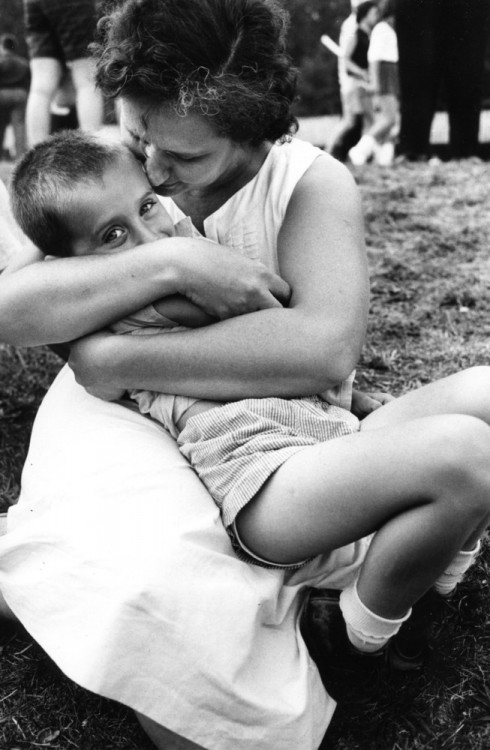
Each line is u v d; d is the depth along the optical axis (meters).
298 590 1.76
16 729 1.84
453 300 3.75
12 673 1.97
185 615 1.56
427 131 6.54
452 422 1.55
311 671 1.69
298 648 1.71
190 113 1.64
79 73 5.32
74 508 1.71
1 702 1.90
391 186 5.57
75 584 1.63
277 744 1.59
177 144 1.68
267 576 1.69
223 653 1.56
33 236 1.85
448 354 3.23
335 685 1.84
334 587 1.81
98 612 1.58
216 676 1.55
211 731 1.57
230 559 1.64
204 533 1.64
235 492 1.66
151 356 1.76
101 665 1.55
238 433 1.70
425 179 5.73
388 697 1.84
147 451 1.75
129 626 1.55
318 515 1.60
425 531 1.54
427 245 4.43
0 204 2.68
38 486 1.81
